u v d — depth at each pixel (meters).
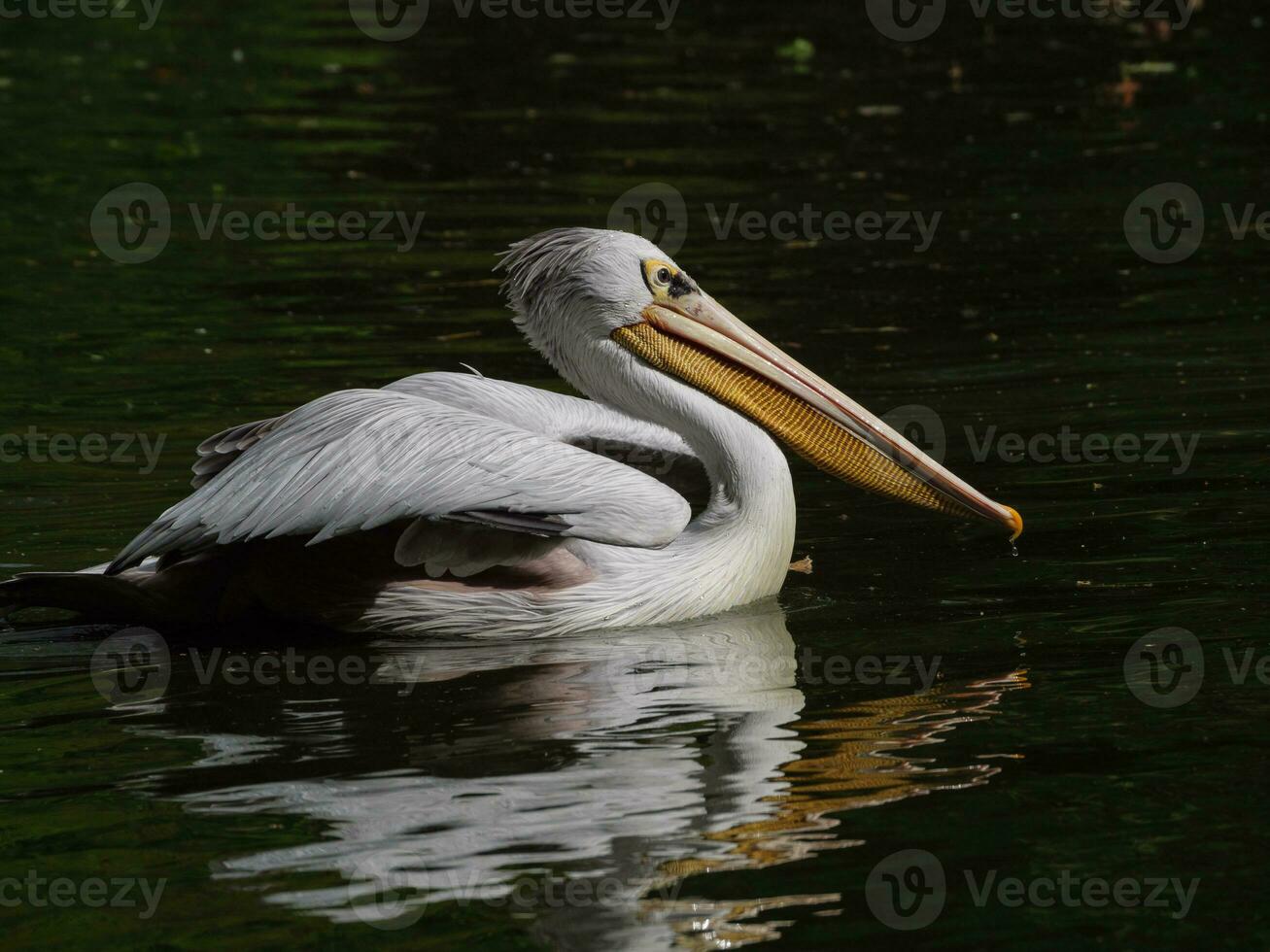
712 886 6.95
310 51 37.72
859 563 11.81
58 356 17.72
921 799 7.75
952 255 21.47
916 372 16.58
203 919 6.77
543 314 11.99
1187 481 13.00
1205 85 31.89
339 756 8.50
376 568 10.73
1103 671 9.38
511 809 7.74
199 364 17.36
